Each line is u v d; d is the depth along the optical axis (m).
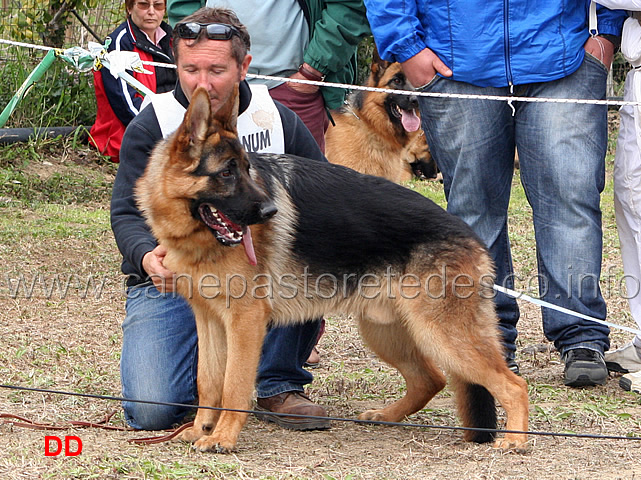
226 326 5.98
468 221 7.99
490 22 7.54
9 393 7.16
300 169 6.36
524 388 6.07
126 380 6.48
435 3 7.74
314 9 9.36
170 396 6.44
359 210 6.21
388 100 11.07
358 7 9.09
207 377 6.18
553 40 7.52
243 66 6.61
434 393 6.82
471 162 7.82
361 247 6.16
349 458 5.79
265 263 5.98
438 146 8.05
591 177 7.60
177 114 6.75
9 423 6.29
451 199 8.08
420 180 19.97
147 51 13.87
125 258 6.74
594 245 7.70
